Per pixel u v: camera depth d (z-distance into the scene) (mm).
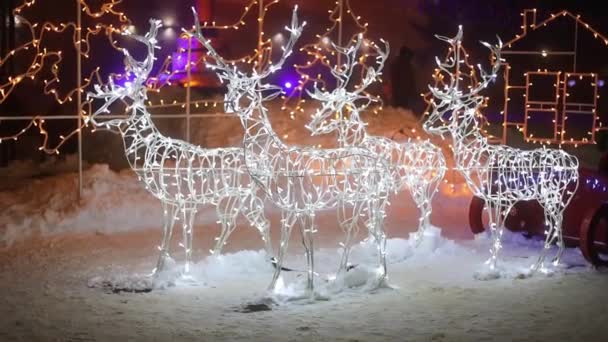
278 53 26344
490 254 9883
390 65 23734
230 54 19188
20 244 10258
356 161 8352
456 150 9328
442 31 28844
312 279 7766
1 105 16641
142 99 7922
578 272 8914
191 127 16375
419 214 12547
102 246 10227
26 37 21578
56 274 8781
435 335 6625
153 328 6805
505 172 9352
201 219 11906
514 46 26156
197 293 7961
